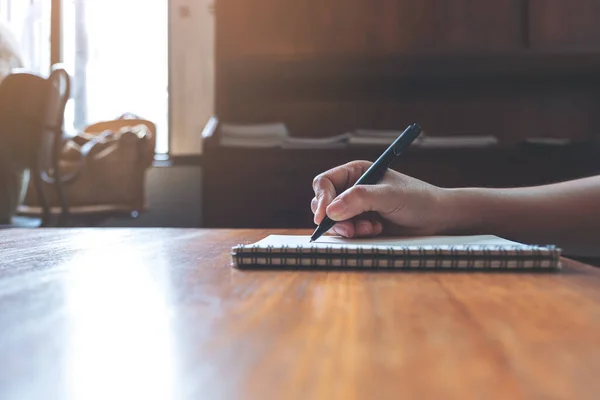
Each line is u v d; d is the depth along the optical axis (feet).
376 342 0.70
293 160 5.80
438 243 1.51
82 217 8.95
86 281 1.15
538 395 0.51
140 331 0.76
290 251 1.31
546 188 2.12
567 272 1.28
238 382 0.55
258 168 5.82
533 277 1.21
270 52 5.90
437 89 6.64
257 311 0.88
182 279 1.18
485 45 5.76
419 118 6.67
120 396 0.52
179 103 11.20
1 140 7.36
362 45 5.87
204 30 11.08
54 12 12.53
